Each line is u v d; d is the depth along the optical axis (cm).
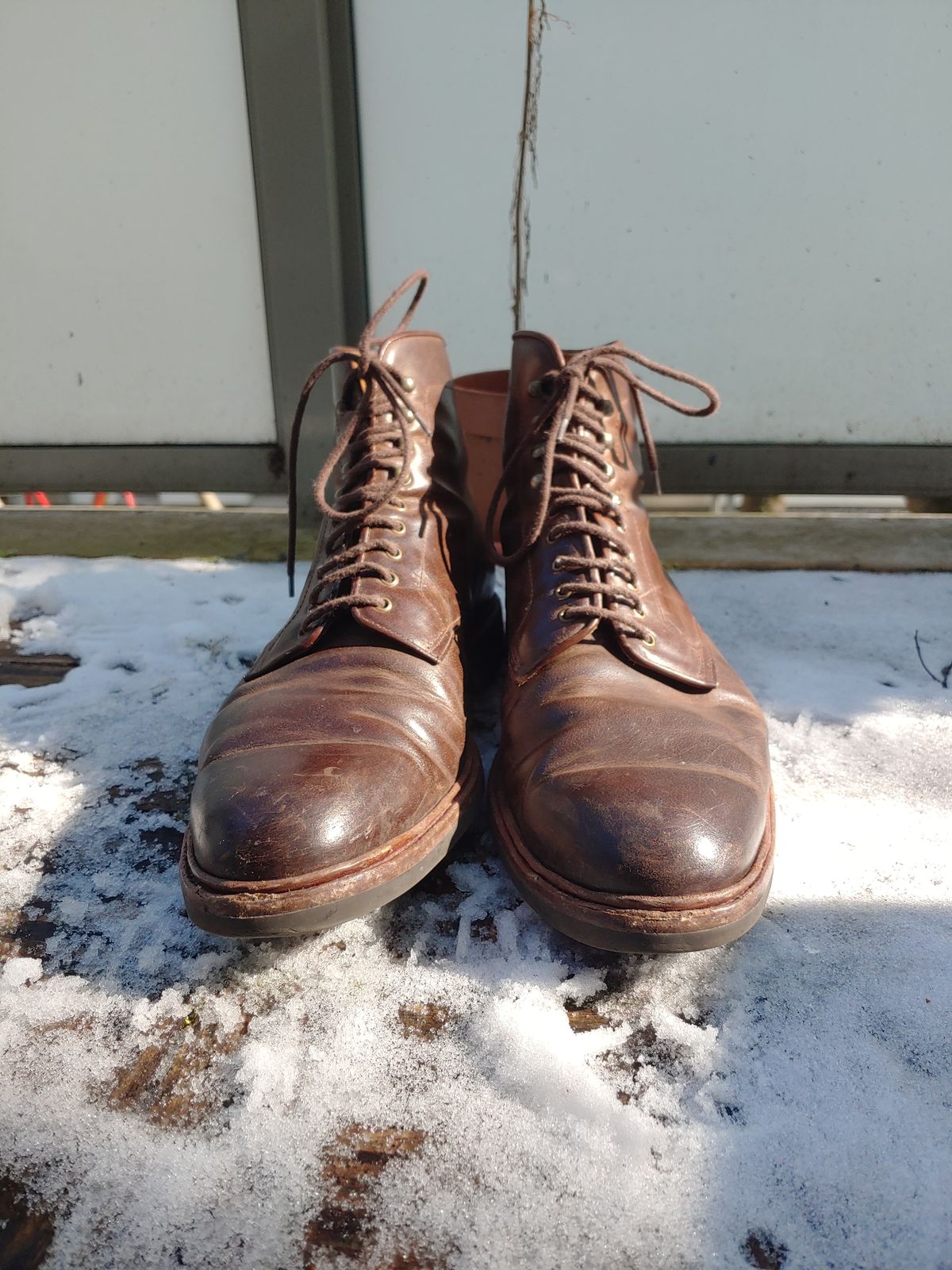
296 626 43
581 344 79
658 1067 29
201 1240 24
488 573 50
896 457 80
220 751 35
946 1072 28
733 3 69
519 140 73
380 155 75
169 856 38
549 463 41
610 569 40
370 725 36
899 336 77
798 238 75
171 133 73
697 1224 24
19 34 71
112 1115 27
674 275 77
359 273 78
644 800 32
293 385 79
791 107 71
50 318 80
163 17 70
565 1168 26
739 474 81
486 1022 30
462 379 66
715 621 61
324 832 31
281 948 33
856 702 50
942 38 68
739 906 30
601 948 31
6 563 73
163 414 82
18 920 35
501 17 70
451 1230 24
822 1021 30
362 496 42
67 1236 24
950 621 61
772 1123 27
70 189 76
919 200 73
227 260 77
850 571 71
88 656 57
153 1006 31
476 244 77
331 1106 28
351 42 71
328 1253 24
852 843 39
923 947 33
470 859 38
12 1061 29
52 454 84
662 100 72
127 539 79
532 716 38
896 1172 25
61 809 41
